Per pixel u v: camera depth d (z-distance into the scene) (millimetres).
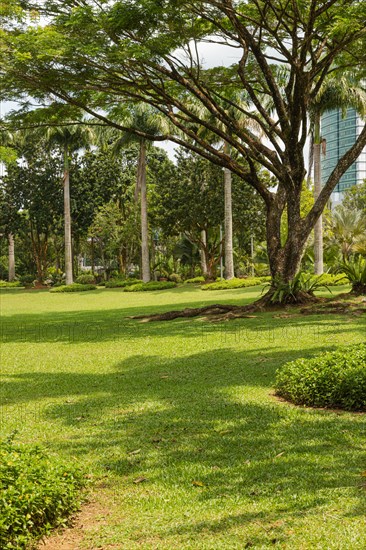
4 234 49688
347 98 26469
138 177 37781
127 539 3680
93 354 11242
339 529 3547
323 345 10312
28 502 3578
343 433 5488
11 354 11734
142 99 16109
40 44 12906
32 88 14758
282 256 16984
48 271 59969
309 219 16812
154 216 43750
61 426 6305
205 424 6047
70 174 45562
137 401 7266
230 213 33125
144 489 4492
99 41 13250
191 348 11148
